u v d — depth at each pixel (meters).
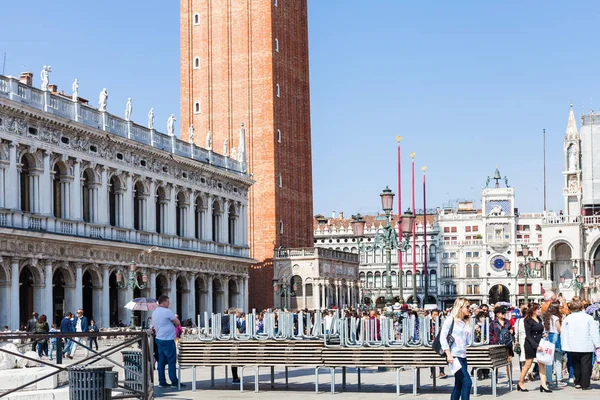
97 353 22.92
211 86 126.44
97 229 78.00
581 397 30.52
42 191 70.69
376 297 195.75
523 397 30.81
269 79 124.50
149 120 89.25
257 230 125.00
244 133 118.50
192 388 33.81
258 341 33.19
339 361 32.34
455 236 193.50
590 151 129.12
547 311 35.69
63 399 27.38
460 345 25.34
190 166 96.50
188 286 96.00
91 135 77.12
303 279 123.44
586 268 125.44
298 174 134.12
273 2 126.44
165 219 92.19
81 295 75.19
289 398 30.70
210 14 127.12
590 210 133.62
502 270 189.88
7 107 65.75
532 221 190.25
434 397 31.02
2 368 30.28
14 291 66.38
